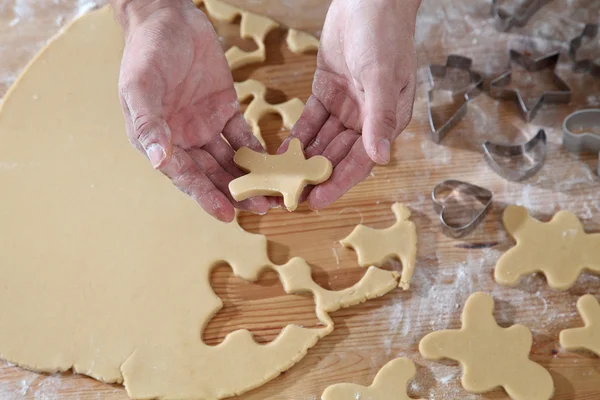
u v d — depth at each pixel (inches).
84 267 30.4
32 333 29.3
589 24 34.1
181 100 29.2
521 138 32.8
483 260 30.4
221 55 30.4
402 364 28.4
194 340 29.0
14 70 35.5
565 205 31.2
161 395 28.2
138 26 29.2
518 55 33.9
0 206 31.7
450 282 30.0
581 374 28.4
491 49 34.9
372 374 28.7
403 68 27.6
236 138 30.0
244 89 34.1
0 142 33.1
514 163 32.1
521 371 28.1
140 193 31.8
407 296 29.8
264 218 31.5
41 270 30.4
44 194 31.9
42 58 35.1
